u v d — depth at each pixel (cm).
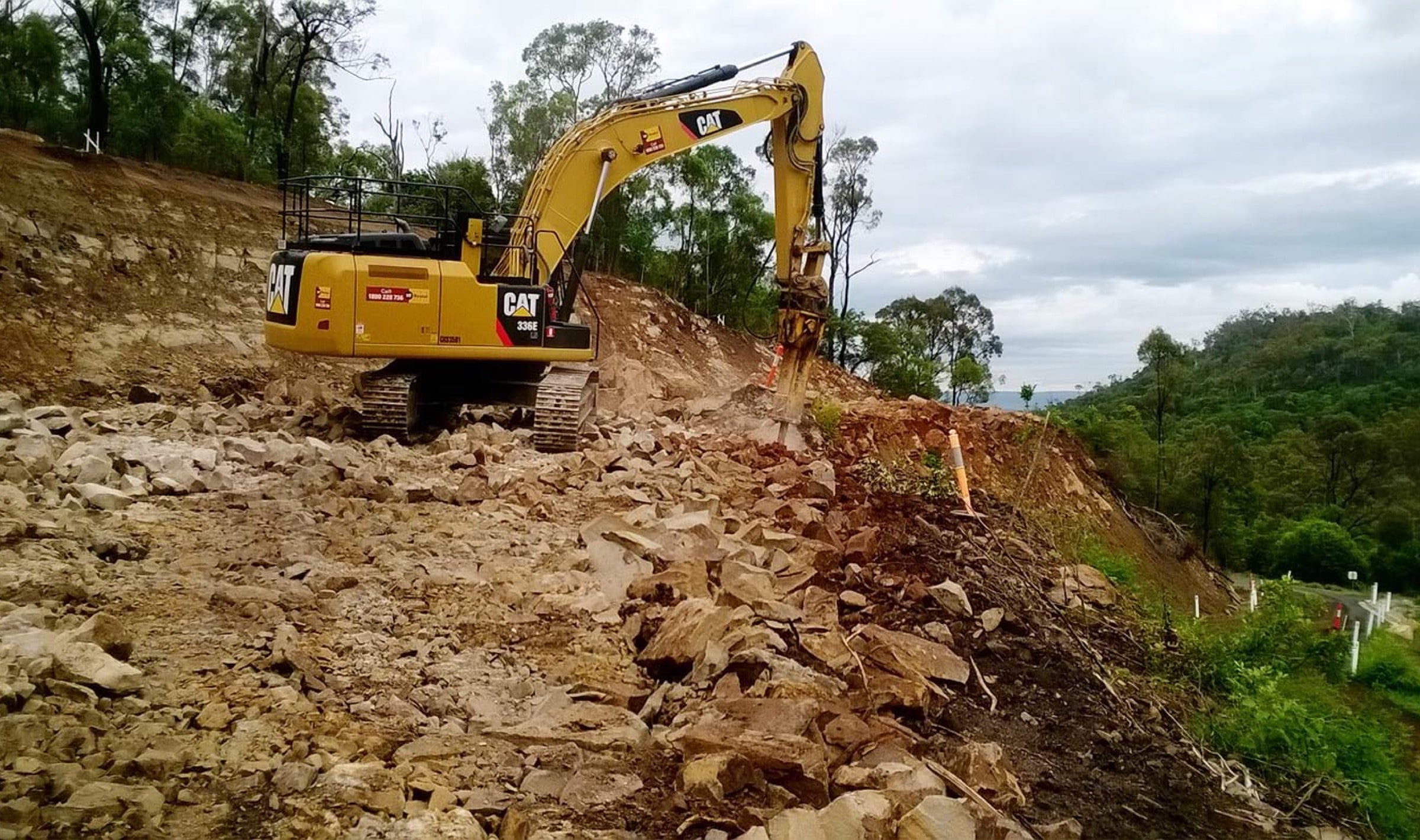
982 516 1257
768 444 1358
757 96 1372
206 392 1432
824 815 381
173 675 474
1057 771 568
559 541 792
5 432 909
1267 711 695
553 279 1293
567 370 1252
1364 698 991
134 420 1099
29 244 1540
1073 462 1984
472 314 1143
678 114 1332
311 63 3041
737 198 3350
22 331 1394
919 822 382
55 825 332
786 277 1419
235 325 1698
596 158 1287
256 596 579
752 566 732
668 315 2838
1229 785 602
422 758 422
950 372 3900
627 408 1599
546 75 2891
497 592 656
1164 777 590
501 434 1174
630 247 3203
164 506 773
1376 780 665
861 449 1552
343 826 359
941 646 682
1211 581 2066
